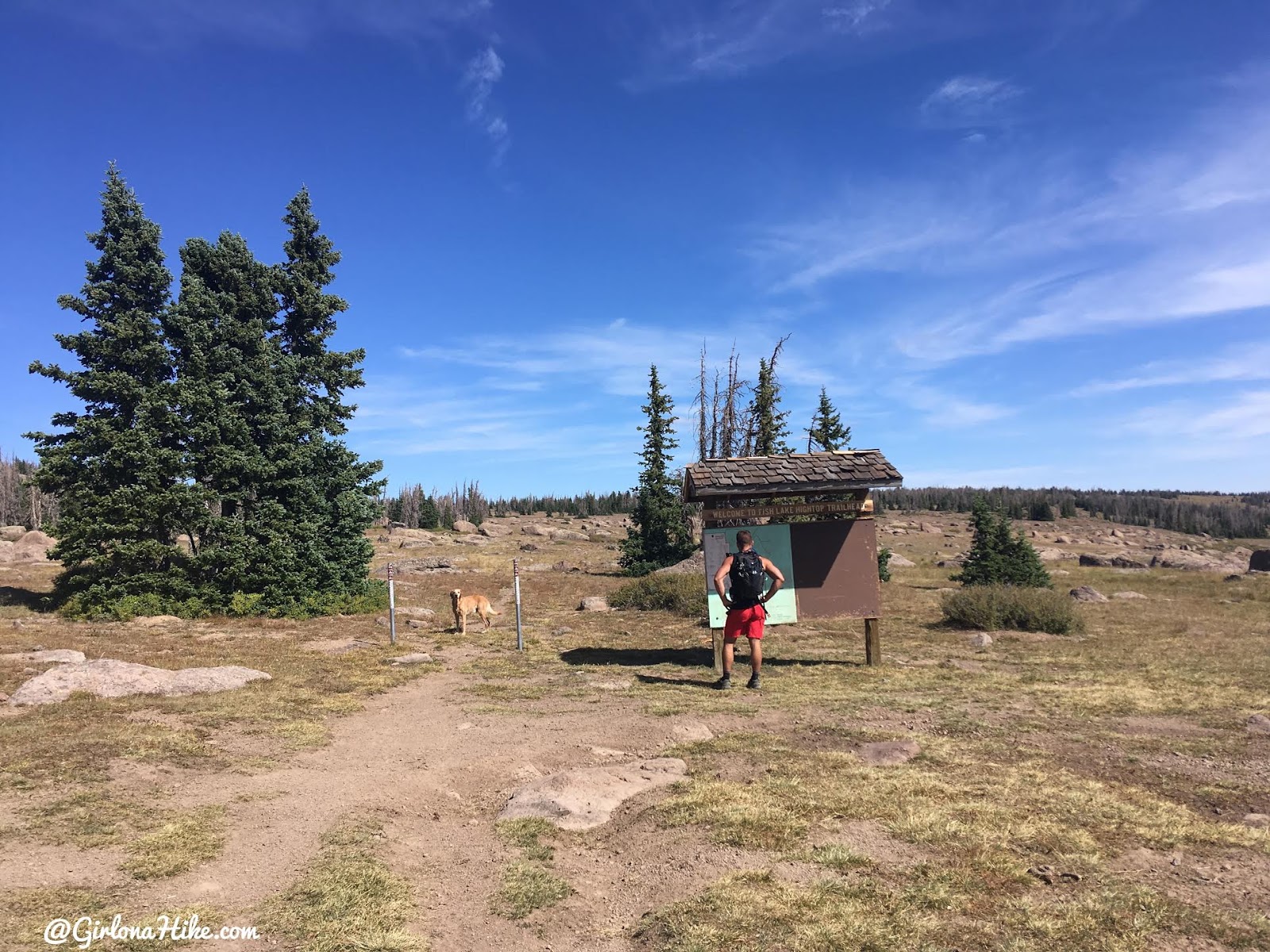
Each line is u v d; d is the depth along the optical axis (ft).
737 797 19.13
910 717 28.27
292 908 13.79
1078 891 14.03
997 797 19.17
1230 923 12.79
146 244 64.08
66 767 20.48
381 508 72.33
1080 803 18.75
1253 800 19.69
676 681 36.47
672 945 12.50
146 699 29.12
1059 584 104.88
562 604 77.71
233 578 62.54
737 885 14.40
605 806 19.39
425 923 13.88
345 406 73.26
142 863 15.16
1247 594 88.69
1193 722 28.27
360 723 28.50
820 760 22.44
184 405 62.23
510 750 24.47
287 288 72.18
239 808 18.58
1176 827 17.28
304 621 59.62
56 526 59.06
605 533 253.65
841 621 60.44
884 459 41.91
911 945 12.19
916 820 17.37
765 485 39.52
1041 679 36.70
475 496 374.84
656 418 118.01
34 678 28.73
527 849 17.12
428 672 39.50
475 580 106.01
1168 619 64.08
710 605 39.68
